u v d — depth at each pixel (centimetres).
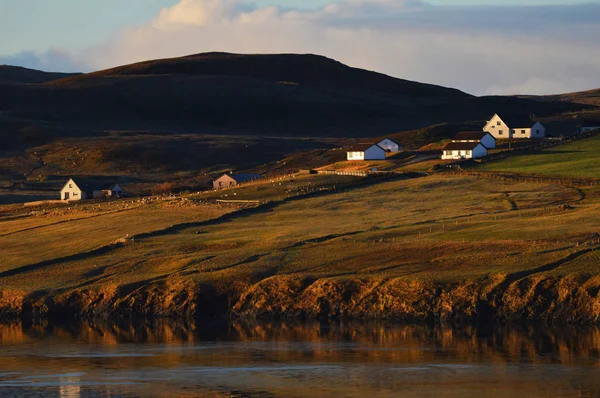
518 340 16850
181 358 16212
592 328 17625
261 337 17962
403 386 13925
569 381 14012
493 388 13700
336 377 14562
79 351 17038
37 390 14100
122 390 14012
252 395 13612
